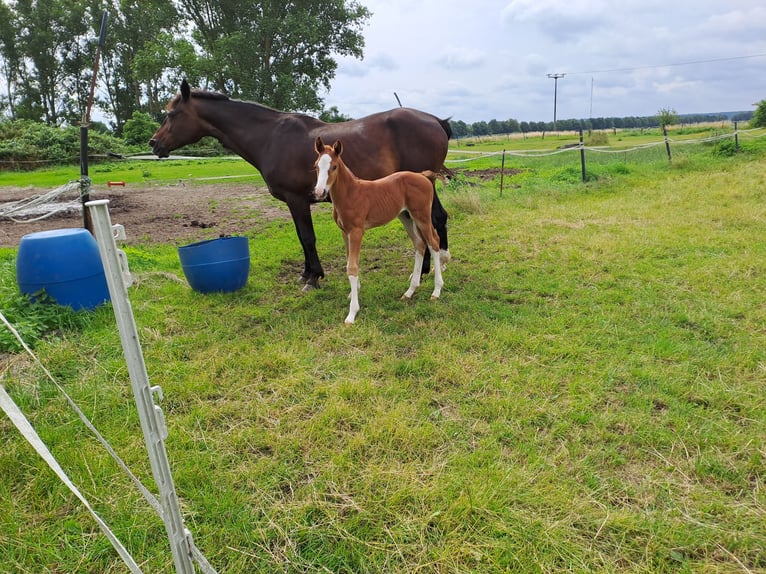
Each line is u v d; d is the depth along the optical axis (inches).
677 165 460.1
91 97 188.1
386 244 260.4
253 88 1145.4
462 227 281.6
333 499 83.4
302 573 70.2
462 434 99.3
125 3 1497.3
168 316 163.0
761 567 69.8
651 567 69.7
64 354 131.4
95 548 74.3
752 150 510.0
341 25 1245.1
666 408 107.1
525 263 210.4
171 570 70.4
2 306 147.3
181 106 199.6
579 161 611.8
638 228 252.4
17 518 80.3
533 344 135.8
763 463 88.1
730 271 182.4
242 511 80.7
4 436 100.1
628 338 137.5
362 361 130.5
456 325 150.4
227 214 369.7
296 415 107.6
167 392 115.7
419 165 201.9
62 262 152.9
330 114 1370.6
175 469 90.1
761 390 110.0
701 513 78.2
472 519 77.5
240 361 131.3
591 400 108.2
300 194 191.0
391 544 73.9
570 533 74.7
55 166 850.1
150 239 287.0
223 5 1157.7
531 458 90.7
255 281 198.5
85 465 90.3
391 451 94.0
